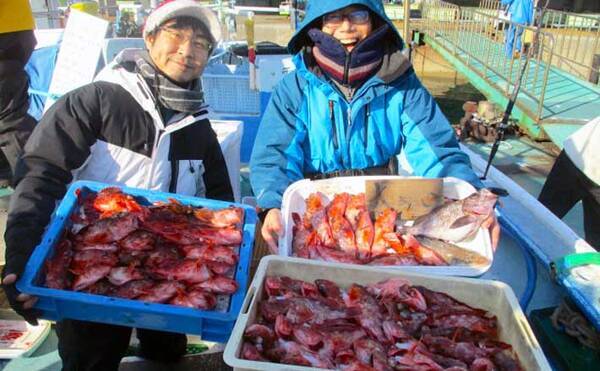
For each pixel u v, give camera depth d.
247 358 1.32
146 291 1.63
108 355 1.96
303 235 2.06
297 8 5.99
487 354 1.47
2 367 2.38
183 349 2.51
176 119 2.09
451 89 13.38
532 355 1.38
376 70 2.26
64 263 1.66
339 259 1.94
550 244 2.59
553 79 8.30
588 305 1.99
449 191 2.21
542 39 7.94
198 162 2.28
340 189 2.26
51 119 1.89
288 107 2.32
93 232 1.78
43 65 4.22
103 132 1.99
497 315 1.64
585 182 3.18
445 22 13.56
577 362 1.98
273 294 1.63
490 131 7.39
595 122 3.23
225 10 5.81
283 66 4.37
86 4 5.11
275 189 2.23
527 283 2.41
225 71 4.54
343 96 2.28
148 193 2.00
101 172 2.05
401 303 1.64
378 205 2.15
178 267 1.72
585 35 10.67
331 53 2.20
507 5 11.31
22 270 1.58
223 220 1.95
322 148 2.36
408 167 2.49
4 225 3.02
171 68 1.98
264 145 2.32
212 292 1.67
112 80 2.00
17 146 3.37
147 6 5.58
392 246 2.02
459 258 1.96
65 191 1.92
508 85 7.80
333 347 1.46
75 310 1.58
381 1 2.25
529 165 6.56
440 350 1.50
